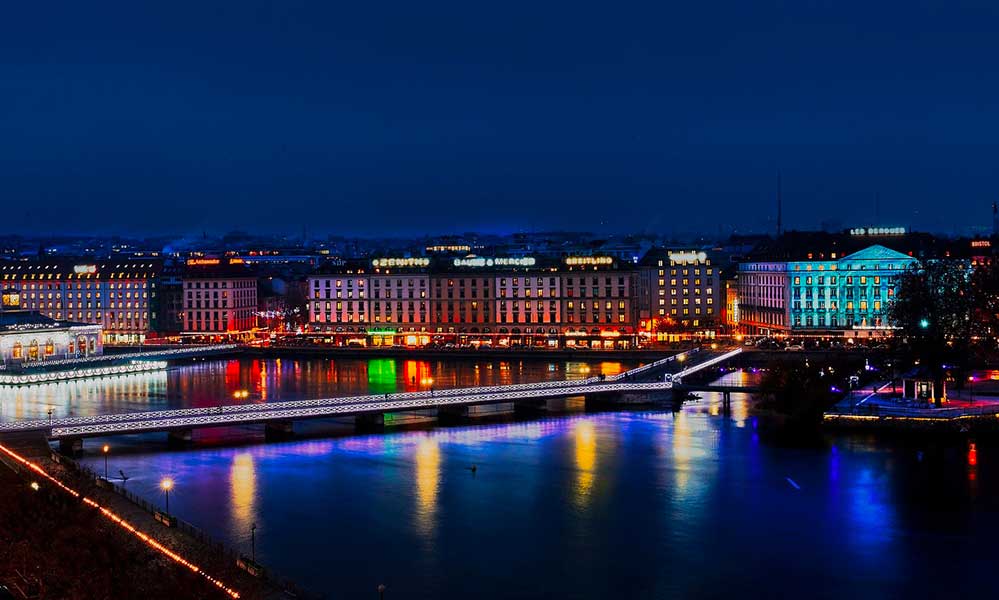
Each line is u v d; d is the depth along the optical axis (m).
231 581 136.75
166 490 188.00
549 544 166.88
